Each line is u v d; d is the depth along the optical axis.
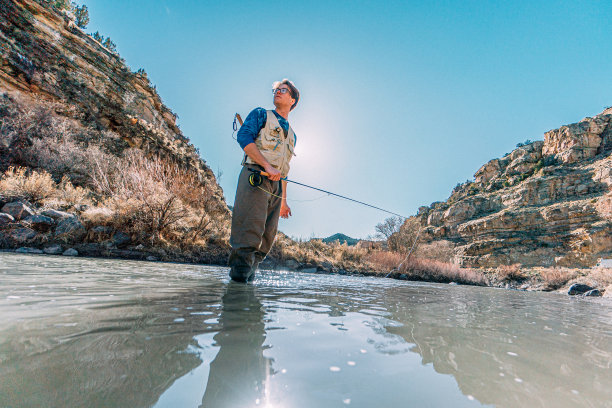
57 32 13.92
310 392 0.46
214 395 0.44
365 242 18.67
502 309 1.91
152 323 0.81
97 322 0.78
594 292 8.40
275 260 7.99
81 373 0.48
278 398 0.44
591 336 1.10
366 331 0.91
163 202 6.38
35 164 8.31
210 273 3.18
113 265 3.16
